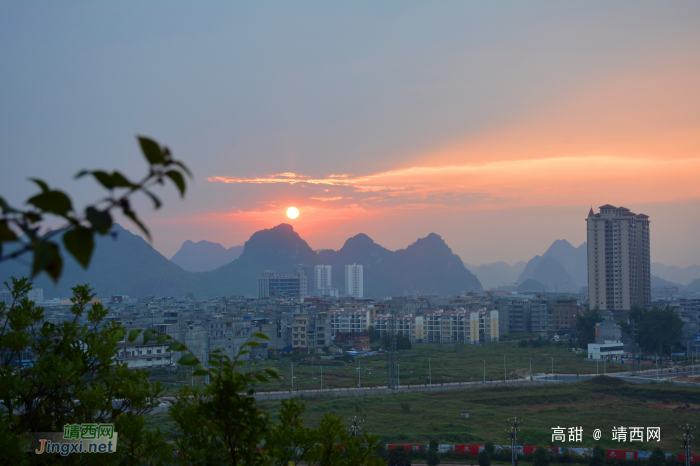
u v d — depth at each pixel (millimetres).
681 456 54656
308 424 65000
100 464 9422
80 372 10719
